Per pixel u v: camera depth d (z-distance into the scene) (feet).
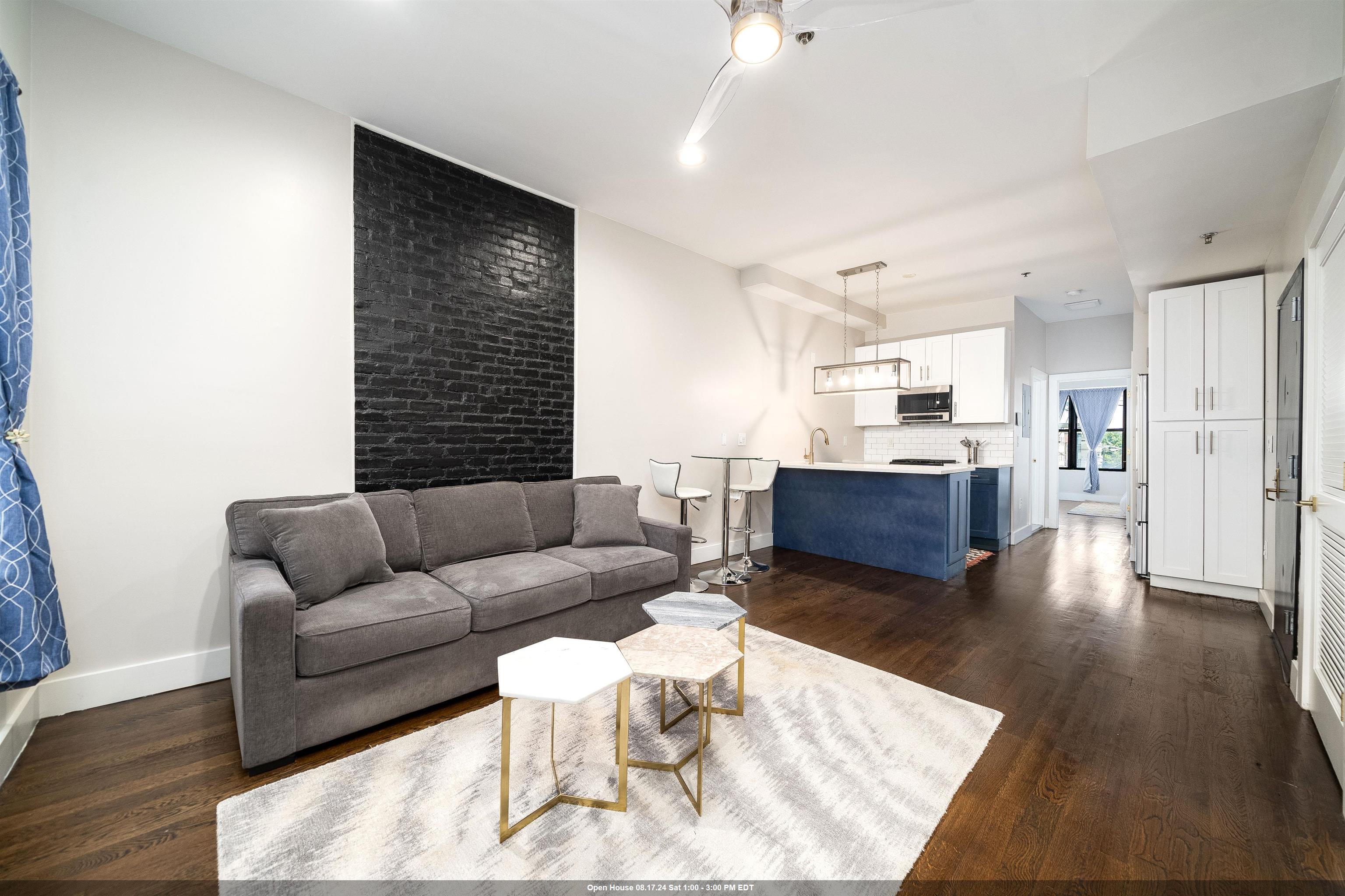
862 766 5.83
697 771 5.51
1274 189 8.48
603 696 7.45
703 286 15.51
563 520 10.70
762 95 8.16
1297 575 7.72
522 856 4.49
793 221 13.00
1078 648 9.24
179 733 6.29
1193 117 6.82
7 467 5.21
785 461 18.60
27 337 5.68
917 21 6.66
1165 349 13.07
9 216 5.26
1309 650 7.07
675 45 7.23
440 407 10.11
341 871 4.32
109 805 5.05
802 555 16.66
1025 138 9.27
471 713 6.97
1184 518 12.85
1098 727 6.68
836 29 5.70
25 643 5.22
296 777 5.53
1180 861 4.53
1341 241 6.32
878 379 16.79
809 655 8.87
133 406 7.11
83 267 6.76
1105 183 8.42
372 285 9.24
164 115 7.30
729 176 10.80
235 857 4.45
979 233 13.55
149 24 6.93
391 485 9.49
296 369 8.43
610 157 10.13
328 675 6.02
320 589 6.74
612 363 13.10
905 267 16.25
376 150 9.25
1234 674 8.24
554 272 11.85
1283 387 9.44
